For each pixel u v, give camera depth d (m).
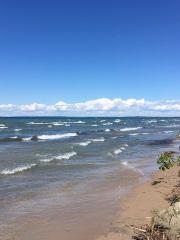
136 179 9.51
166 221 4.16
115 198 7.10
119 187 8.35
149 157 15.05
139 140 25.59
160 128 51.56
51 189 8.02
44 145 20.09
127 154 16.19
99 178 9.63
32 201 6.83
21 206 6.42
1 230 5.00
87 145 20.45
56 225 5.21
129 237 4.35
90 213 5.89
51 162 12.66
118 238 4.38
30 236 4.71
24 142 22.73
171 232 3.91
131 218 5.38
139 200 6.76
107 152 16.42
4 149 17.28
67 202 6.76
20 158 13.52
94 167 11.75
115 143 22.27
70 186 8.45
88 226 5.09
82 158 14.08
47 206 6.44
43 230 4.97
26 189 7.96
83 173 10.47
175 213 4.14
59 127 47.81
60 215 5.80
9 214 5.87
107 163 12.77
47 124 57.34
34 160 12.96
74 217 5.65
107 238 4.43
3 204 6.55
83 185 8.59
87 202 6.76
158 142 23.75
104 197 7.22
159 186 8.12
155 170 11.18
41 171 10.63
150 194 7.26
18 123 58.41
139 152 17.17
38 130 38.53
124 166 12.09
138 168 11.71
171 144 22.20
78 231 4.86
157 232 4.09
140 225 4.84
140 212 5.76
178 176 9.39
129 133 35.84
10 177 9.48
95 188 8.23
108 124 66.00
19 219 5.57
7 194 7.41
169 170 10.72
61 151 16.52
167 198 6.68
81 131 37.91
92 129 43.50
